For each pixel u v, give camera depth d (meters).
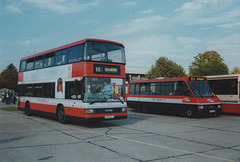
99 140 7.99
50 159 5.63
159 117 16.34
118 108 11.29
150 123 12.94
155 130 10.40
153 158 5.79
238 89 17.16
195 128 11.08
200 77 16.55
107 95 11.12
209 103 15.62
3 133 9.24
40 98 14.86
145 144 7.39
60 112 12.66
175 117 16.41
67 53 12.32
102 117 10.73
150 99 19.08
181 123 13.01
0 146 7.00
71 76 11.72
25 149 6.63
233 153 6.38
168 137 8.69
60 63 12.91
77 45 11.48
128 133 9.52
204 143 7.68
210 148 6.96
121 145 7.22
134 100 20.80
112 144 7.36
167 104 17.47
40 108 14.84
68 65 12.08
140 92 20.23
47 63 14.39
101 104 10.77
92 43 11.05
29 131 9.80
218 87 18.33
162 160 5.62
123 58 11.99
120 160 5.58
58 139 8.12
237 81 17.25
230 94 17.56
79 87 10.91
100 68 11.09
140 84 20.30
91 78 10.78
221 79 18.20
